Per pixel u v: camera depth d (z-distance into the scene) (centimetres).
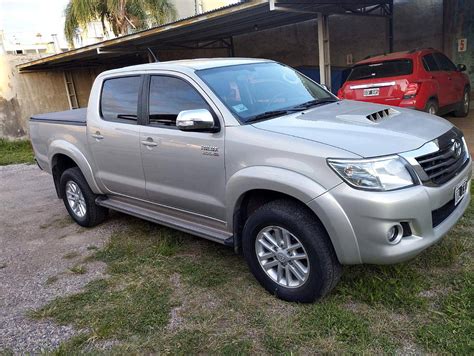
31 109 1620
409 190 267
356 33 1483
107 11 2250
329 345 262
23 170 979
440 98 869
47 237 504
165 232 470
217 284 349
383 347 257
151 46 1438
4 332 310
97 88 462
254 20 1145
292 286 310
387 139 287
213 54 1858
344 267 331
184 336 286
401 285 313
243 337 280
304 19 1305
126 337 290
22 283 387
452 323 268
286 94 395
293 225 292
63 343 288
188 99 365
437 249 357
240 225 342
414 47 1357
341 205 269
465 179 327
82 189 498
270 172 296
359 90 871
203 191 355
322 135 294
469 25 1228
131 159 416
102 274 388
